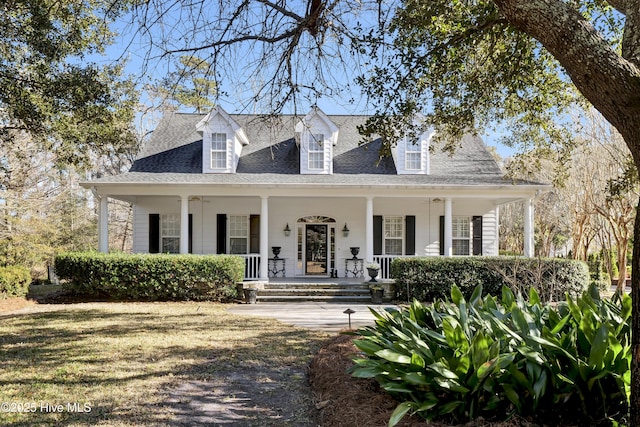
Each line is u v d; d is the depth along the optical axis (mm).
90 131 9109
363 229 16453
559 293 12062
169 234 16125
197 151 16047
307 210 16406
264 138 16703
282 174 14953
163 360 6141
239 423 4082
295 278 15734
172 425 4012
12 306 11492
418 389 3516
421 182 14008
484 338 3299
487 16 5707
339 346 6129
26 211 20422
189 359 6215
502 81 6797
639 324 2377
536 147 8383
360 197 14945
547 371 3205
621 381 2955
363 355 5227
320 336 7840
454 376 3199
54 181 22453
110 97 8891
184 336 7738
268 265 16234
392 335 4344
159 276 12859
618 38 6148
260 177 14547
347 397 4223
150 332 8078
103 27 7988
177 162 15445
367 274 14062
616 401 3131
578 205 18453
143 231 16047
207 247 16062
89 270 12773
